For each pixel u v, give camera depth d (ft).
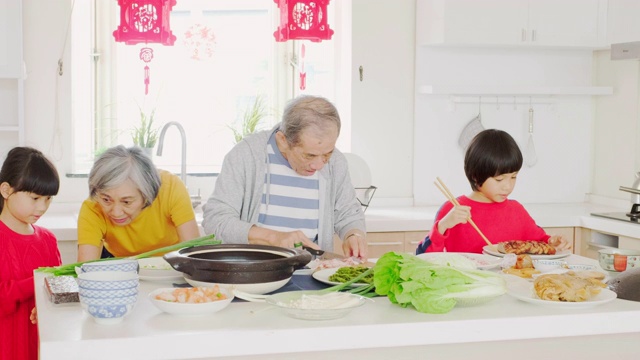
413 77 15.40
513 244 8.60
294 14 12.52
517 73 15.92
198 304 5.78
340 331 5.62
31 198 8.70
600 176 16.31
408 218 13.75
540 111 16.15
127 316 5.84
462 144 15.66
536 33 14.73
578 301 6.23
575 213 14.57
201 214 13.88
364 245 8.91
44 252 9.17
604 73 16.08
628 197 15.40
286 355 5.73
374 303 6.36
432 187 15.65
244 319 5.80
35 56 13.94
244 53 15.70
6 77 12.87
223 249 7.23
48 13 13.94
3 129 13.12
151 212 9.30
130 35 12.00
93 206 9.18
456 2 14.25
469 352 6.10
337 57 15.85
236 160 9.31
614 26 14.78
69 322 5.65
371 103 15.26
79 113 14.87
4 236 8.79
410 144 15.51
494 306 6.30
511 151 9.78
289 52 15.79
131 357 5.29
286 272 6.64
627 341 6.37
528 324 5.96
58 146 14.16
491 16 14.46
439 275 6.00
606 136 16.08
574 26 14.92
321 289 7.01
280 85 15.80
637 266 7.74
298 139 8.57
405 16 15.28
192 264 6.46
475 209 10.13
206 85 15.57
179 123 14.34
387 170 15.44
